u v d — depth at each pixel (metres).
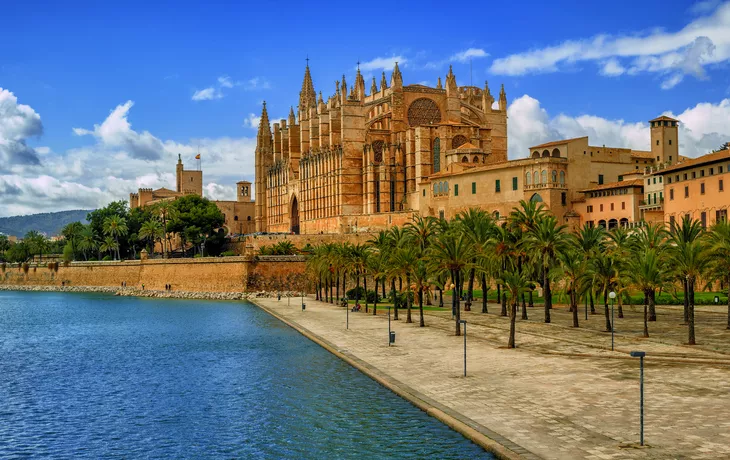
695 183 119.06
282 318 117.06
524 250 95.50
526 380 55.31
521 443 38.47
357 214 193.75
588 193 146.88
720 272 75.94
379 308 128.50
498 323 95.06
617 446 36.97
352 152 198.75
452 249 84.50
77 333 111.31
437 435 43.03
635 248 98.62
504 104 198.38
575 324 88.06
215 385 65.19
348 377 63.62
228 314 132.62
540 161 145.62
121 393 63.47
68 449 46.97
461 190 161.50
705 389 49.53
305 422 50.28
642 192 139.00
